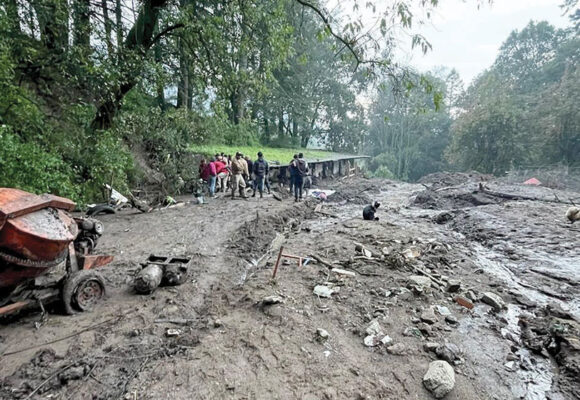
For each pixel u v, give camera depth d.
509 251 6.36
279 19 8.53
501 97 29.22
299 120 31.94
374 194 17.12
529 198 11.50
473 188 14.68
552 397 2.52
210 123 15.91
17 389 2.51
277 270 5.11
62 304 3.66
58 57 7.69
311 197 13.55
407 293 4.21
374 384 2.58
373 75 5.05
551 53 39.16
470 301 4.01
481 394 2.53
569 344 3.00
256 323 3.46
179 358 2.89
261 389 2.51
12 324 3.39
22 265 2.81
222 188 13.91
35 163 6.19
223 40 9.12
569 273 5.12
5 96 6.50
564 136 24.59
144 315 3.72
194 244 6.64
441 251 6.27
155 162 13.24
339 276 4.77
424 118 40.66
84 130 9.02
